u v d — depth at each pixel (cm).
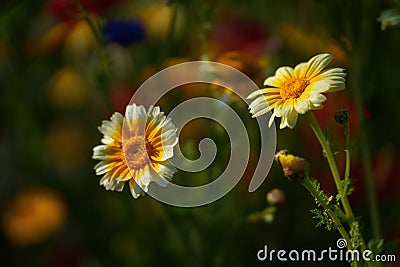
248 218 87
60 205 108
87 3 100
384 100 103
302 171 69
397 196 99
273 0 110
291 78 70
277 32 106
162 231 97
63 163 116
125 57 106
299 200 99
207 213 89
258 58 94
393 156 100
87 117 116
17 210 109
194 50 98
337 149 94
